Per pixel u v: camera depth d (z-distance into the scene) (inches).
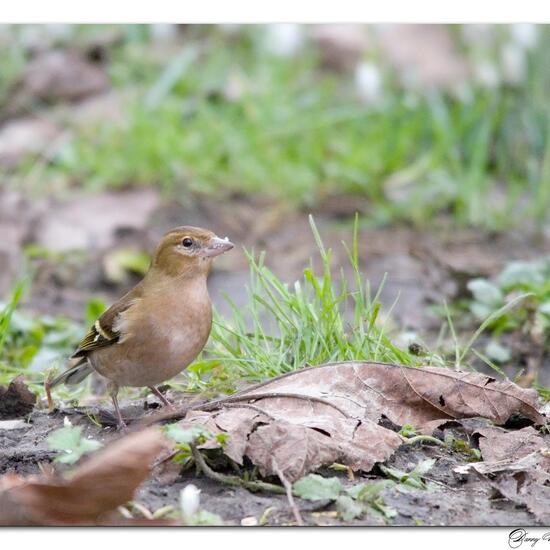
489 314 434.9
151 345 335.0
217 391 349.4
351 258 364.8
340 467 285.4
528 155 689.0
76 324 511.2
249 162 659.4
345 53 770.2
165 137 657.6
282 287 362.6
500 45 708.7
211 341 410.0
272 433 284.5
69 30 779.4
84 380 404.8
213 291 543.2
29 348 422.3
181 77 722.2
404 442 304.3
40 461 303.1
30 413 348.5
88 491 251.8
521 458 302.4
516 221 634.2
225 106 705.0
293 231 615.5
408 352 360.5
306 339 348.8
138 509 259.4
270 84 711.1
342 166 660.1
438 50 730.8
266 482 281.4
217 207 631.8
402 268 555.8
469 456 307.4
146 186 641.6
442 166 681.0
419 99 701.9
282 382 316.5
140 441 252.2
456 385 320.2
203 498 271.9
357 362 320.8
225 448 278.7
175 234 337.1
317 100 702.5
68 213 620.7
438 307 472.4
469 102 692.7
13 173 664.4
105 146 668.7
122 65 744.3
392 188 656.4
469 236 612.4
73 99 731.4
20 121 711.7
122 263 572.1
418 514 268.8
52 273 566.3
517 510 275.1
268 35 770.2
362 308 354.0
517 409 319.3
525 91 696.4
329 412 301.7
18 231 601.6
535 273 450.6
